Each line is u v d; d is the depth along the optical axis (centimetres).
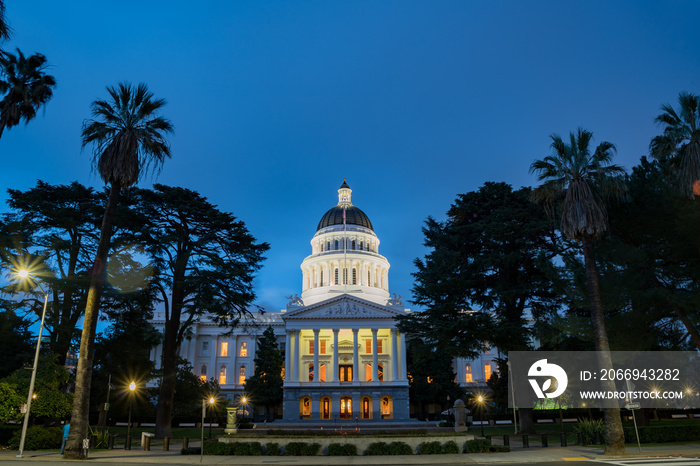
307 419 8331
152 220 4803
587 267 2970
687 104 2955
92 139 3036
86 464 2433
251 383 8888
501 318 4356
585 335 3569
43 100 3316
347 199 12300
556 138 3133
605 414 2742
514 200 4791
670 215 3184
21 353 4553
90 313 2808
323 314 8756
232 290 4806
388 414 8619
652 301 3156
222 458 2864
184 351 10444
